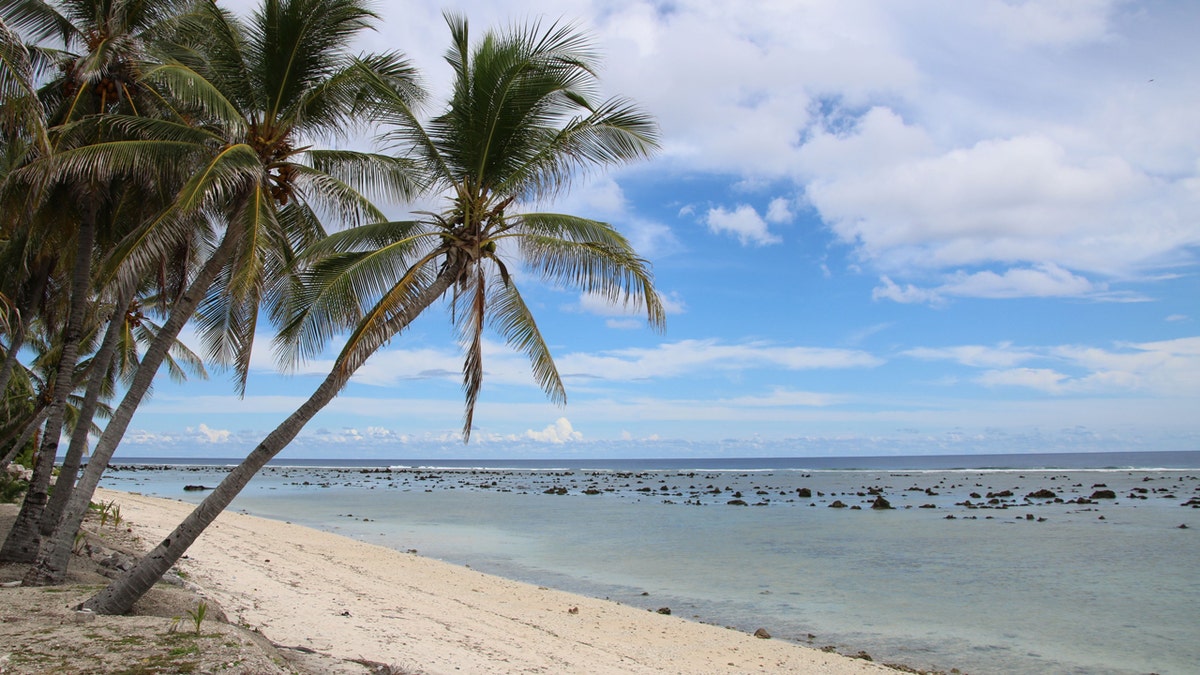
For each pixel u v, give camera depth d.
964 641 14.13
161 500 38.56
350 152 12.23
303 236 13.69
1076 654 13.20
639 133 10.77
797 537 30.09
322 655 9.28
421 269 10.04
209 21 11.80
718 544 28.17
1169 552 24.50
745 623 15.65
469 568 21.34
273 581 14.96
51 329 19.27
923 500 48.91
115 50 11.65
